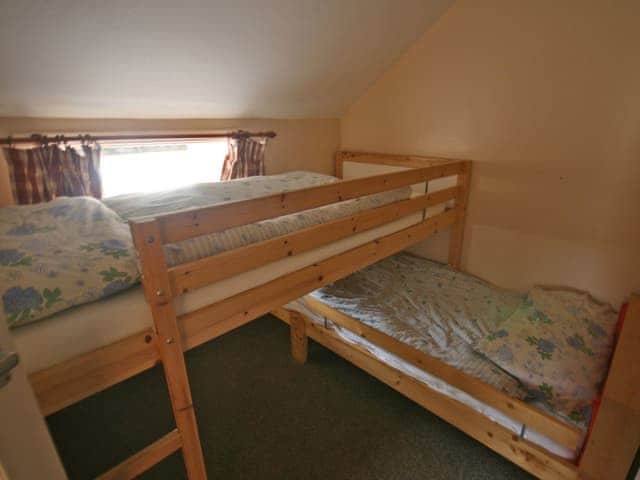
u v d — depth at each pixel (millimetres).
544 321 1758
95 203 1640
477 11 2195
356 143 3148
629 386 899
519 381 1470
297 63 2191
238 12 1627
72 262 1082
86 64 1613
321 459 1570
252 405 1875
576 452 1223
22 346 875
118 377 1017
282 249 1309
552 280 2246
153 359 1076
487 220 2463
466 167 2383
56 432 1763
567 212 2102
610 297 2031
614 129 1854
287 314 2197
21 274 997
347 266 1616
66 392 935
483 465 1523
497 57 2178
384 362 1770
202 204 1750
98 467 1576
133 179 2373
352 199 1673
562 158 2061
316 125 3062
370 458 1568
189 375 2104
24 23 1316
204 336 1152
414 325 1931
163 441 1121
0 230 1338
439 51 2422
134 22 1478
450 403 1531
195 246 1166
